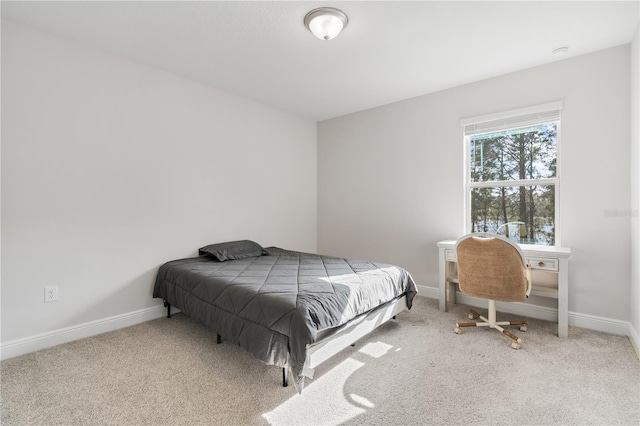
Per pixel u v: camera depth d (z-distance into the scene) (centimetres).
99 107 253
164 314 296
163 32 229
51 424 148
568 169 271
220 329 213
